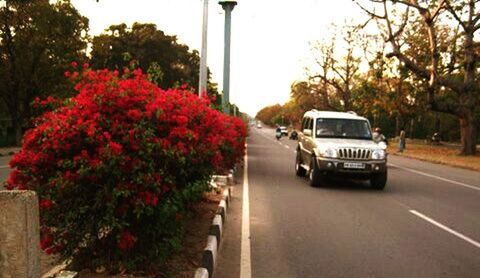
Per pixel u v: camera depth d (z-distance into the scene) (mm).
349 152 14438
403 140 37844
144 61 50062
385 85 46219
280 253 7633
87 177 5445
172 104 6199
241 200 12391
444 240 8664
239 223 9695
